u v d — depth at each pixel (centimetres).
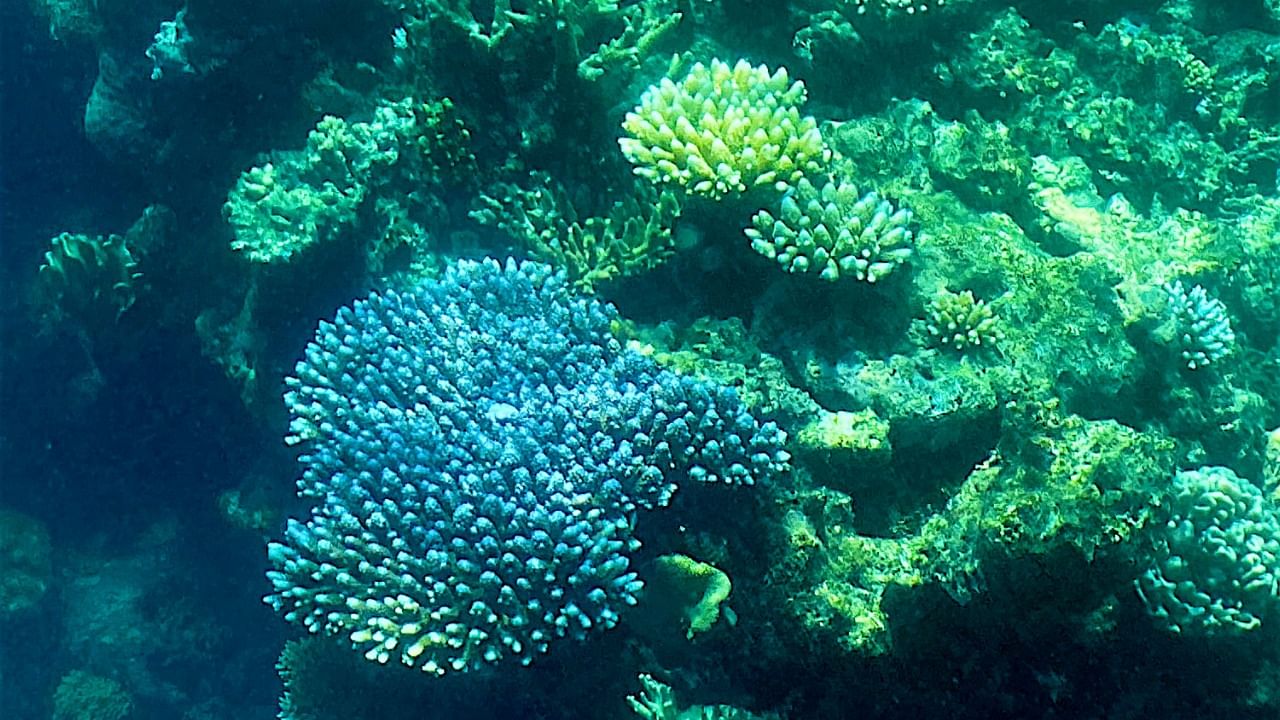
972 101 139
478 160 136
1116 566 104
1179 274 125
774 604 109
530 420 109
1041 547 102
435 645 104
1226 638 111
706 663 115
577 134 134
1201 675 112
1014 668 109
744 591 111
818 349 117
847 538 110
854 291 117
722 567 110
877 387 114
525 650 107
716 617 108
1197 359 121
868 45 137
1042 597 105
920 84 139
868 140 128
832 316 118
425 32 135
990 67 138
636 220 125
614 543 102
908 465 114
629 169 132
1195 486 112
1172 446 111
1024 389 111
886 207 116
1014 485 106
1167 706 112
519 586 102
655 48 135
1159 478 108
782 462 108
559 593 101
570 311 119
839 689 110
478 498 105
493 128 135
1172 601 108
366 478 111
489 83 133
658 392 107
